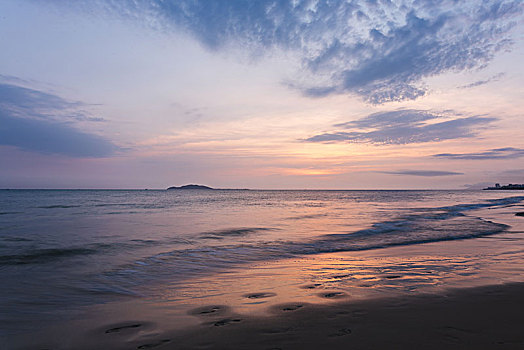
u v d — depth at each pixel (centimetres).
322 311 407
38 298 524
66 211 2645
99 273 700
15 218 1981
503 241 1089
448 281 552
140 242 1105
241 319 389
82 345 338
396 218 2058
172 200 5834
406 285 533
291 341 316
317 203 4812
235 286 573
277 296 492
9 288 584
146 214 2381
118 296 533
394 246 1031
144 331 367
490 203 4478
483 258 785
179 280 639
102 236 1234
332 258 846
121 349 323
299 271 690
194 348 311
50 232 1344
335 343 307
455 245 1018
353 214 2458
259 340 322
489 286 511
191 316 412
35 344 345
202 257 873
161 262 812
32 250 949
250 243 1098
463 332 327
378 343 304
